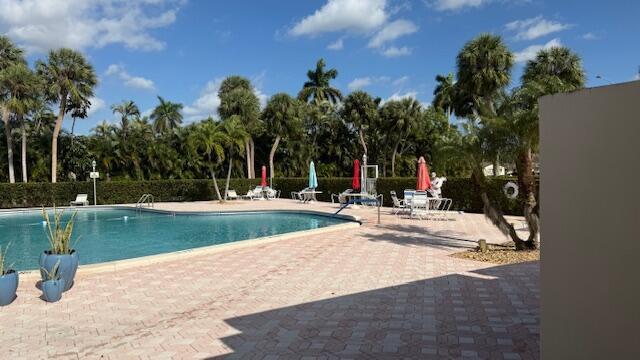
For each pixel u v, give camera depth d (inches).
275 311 232.1
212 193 1165.7
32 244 546.9
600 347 103.3
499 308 231.8
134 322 219.6
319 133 1752.0
